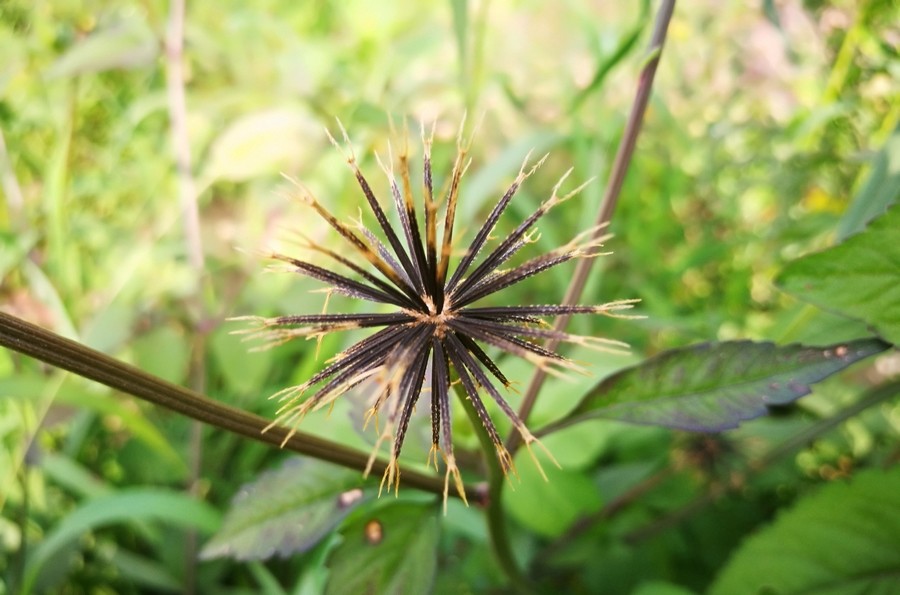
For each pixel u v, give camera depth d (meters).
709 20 0.16
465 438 0.09
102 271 0.15
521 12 0.19
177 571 0.12
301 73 0.15
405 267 0.05
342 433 0.09
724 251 0.15
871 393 0.10
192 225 0.13
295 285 0.12
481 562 0.11
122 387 0.05
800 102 0.15
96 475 0.13
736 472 0.11
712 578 0.11
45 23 0.14
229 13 0.17
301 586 0.09
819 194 0.14
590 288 0.13
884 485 0.08
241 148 0.14
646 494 0.12
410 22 0.19
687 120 0.17
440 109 0.16
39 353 0.05
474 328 0.05
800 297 0.06
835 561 0.08
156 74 0.16
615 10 0.19
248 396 0.13
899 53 0.11
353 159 0.05
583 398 0.07
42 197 0.15
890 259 0.06
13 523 0.12
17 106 0.15
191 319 0.12
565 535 0.11
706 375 0.06
